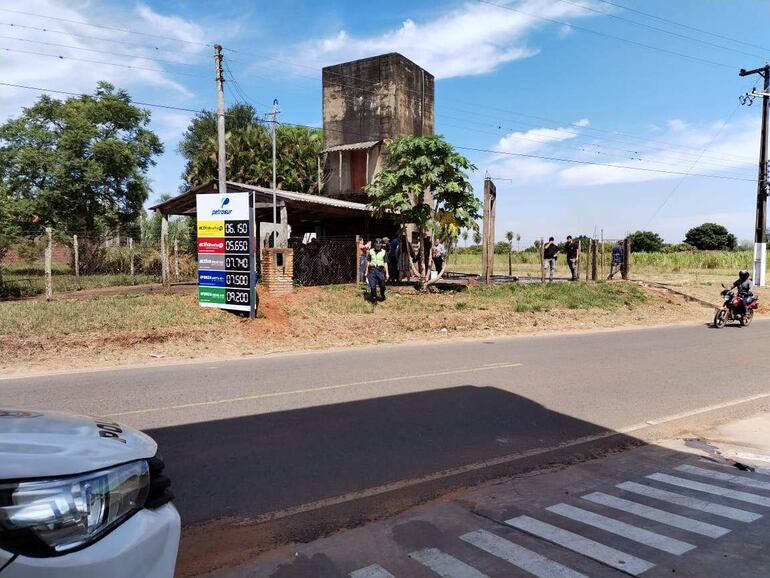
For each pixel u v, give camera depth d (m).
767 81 27.44
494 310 18.03
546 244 24.77
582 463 5.53
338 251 20.52
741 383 9.08
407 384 8.73
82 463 2.13
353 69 29.80
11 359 10.58
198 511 4.32
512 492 4.78
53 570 1.83
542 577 3.40
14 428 2.44
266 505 4.45
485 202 23.06
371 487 4.83
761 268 27.97
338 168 29.92
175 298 15.68
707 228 87.88
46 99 32.59
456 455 5.66
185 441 5.91
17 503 1.89
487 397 7.96
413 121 30.66
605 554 3.68
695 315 20.89
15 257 23.94
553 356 11.51
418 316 16.34
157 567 2.18
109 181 33.78
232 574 3.46
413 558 3.65
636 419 7.04
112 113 34.25
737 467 5.45
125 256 24.97
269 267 16.67
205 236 14.77
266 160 35.56
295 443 5.89
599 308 20.17
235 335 13.27
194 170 36.78
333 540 3.90
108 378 9.18
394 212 19.91
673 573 3.43
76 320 12.75
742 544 3.81
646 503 4.55
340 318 15.49
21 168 31.27
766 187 27.72
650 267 42.56
